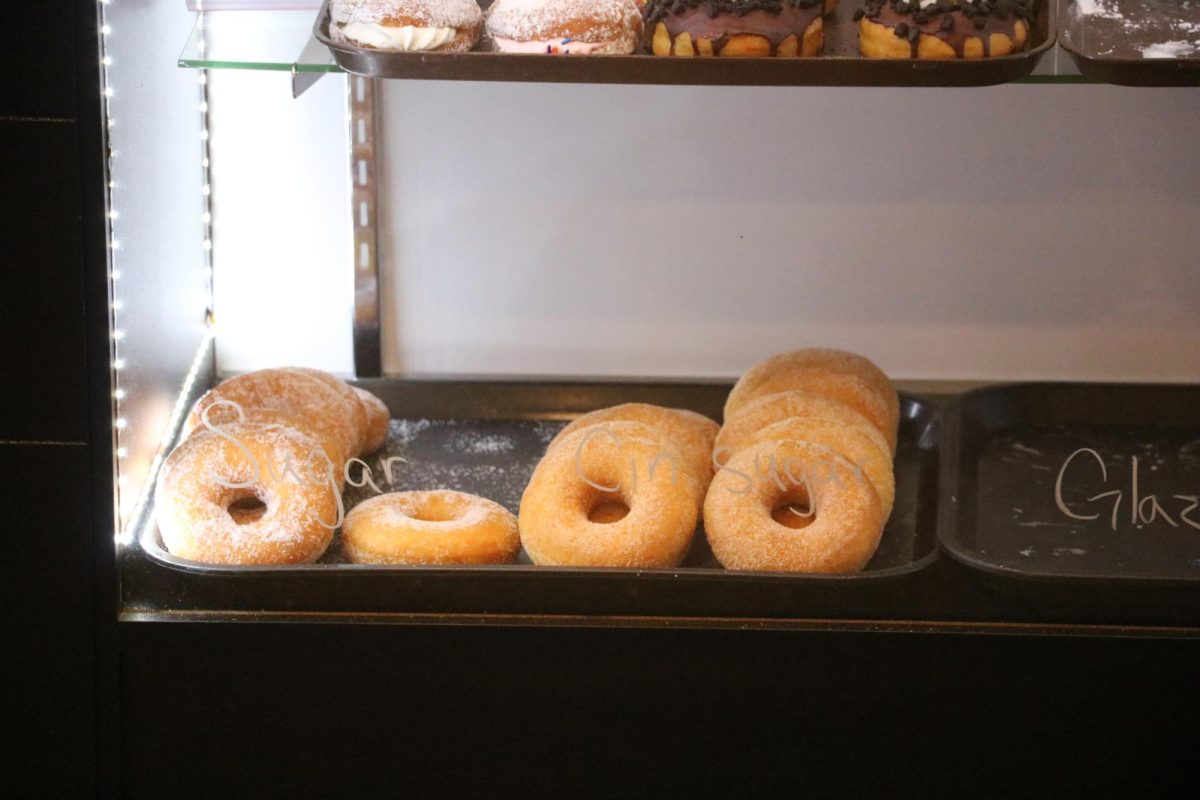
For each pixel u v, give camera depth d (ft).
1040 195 6.43
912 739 5.11
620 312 6.73
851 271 6.61
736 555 5.17
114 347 4.94
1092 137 6.31
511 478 6.08
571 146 6.45
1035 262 6.55
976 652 4.98
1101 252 6.51
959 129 6.34
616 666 5.04
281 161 6.49
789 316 6.71
